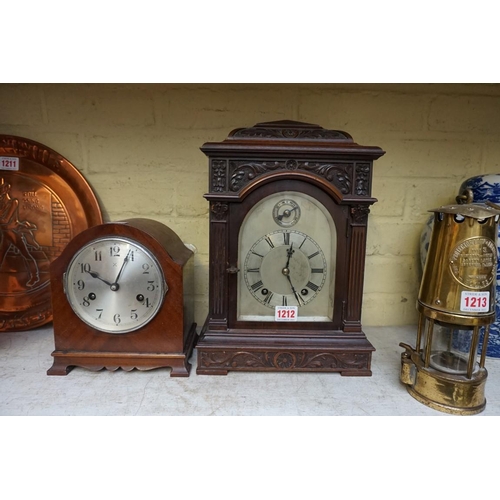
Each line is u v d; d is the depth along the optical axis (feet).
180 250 2.82
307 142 2.45
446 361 2.48
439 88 3.23
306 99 3.22
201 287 3.39
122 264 2.46
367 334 3.34
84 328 2.55
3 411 2.16
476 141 3.33
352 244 2.54
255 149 2.40
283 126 2.51
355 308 2.62
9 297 3.17
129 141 3.21
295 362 2.61
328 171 2.47
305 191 2.49
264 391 2.43
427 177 3.35
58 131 3.19
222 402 2.30
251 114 3.22
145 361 2.58
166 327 2.55
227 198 2.45
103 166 3.24
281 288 2.64
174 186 3.28
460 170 3.36
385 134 3.29
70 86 3.13
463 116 3.28
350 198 2.47
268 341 2.60
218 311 2.61
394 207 3.38
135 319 2.52
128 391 2.39
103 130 3.19
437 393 2.27
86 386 2.43
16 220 3.15
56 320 2.53
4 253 3.14
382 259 3.45
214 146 2.39
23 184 3.14
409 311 3.51
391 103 3.25
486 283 2.18
